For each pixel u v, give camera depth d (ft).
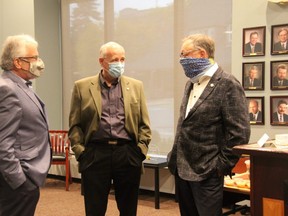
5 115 6.30
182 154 6.81
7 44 6.79
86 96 8.52
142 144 8.68
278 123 11.85
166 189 15.23
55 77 19.16
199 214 6.73
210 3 14.06
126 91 8.65
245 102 6.63
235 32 12.66
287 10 11.59
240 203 11.59
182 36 14.85
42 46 18.62
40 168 6.73
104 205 8.49
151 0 15.72
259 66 12.19
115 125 8.39
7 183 6.47
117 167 8.39
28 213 6.78
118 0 16.83
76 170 17.95
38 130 6.79
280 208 5.39
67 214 13.05
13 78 6.67
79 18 18.31
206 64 6.74
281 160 5.34
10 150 6.28
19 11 18.72
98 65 17.76
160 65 15.58
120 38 16.84
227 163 6.45
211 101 6.56
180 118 7.05
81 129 8.71
